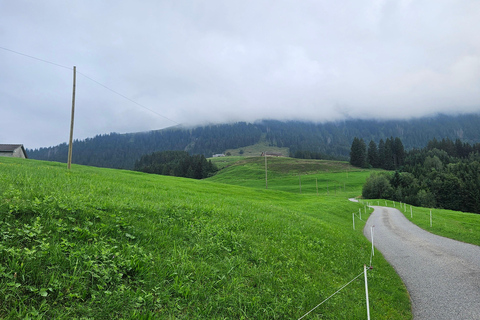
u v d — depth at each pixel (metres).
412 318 9.09
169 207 12.85
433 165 158.50
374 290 10.95
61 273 5.72
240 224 13.76
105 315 5.12
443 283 12.80
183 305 6.10
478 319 9.04
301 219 22.64
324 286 9.48
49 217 7.79
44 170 23.91
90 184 17.14
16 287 4.91
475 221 49.16
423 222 39.88
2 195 8.70
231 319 6.20
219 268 8.21
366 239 24.38
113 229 8.34
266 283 8.20
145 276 6.58
